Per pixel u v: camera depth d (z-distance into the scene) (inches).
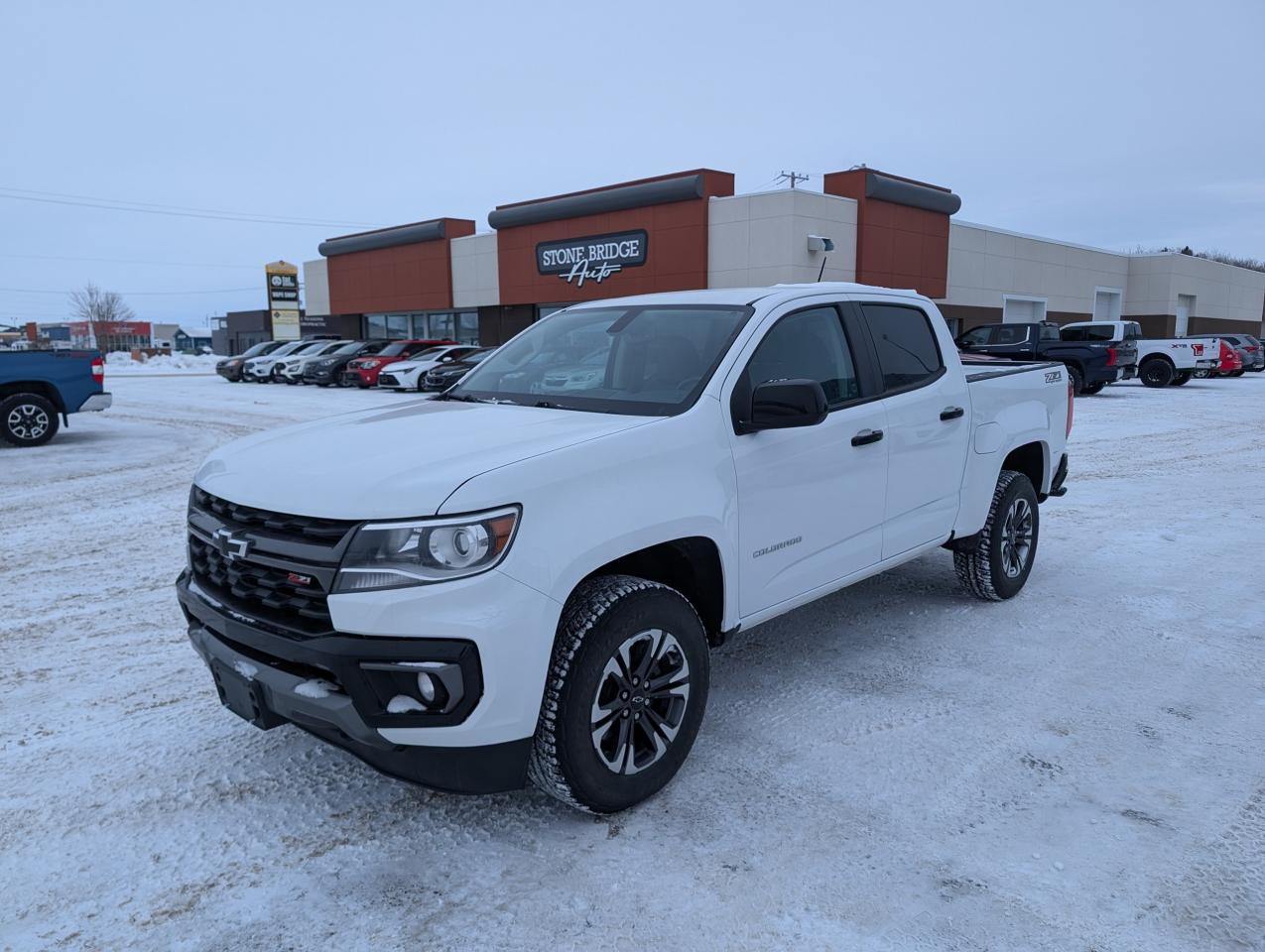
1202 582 227.5
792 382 126.6
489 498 102.0
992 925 97.5
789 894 103.2
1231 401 789.2
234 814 122.0
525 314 1273.4
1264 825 117.2
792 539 144.9
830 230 995.3
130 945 95.6
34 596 224.2
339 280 1588.3
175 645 189.3
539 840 115.0
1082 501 333.7
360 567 99.7
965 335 915.4
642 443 120.0
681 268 1045.2
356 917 100.0
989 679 165.8
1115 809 121.2
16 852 113.0
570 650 109.5
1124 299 1705.2
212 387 1185.4
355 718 101.3
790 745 139.9
